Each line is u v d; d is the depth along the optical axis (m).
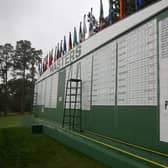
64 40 11.52
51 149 6.51
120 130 5.66
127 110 5.43
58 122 11.30
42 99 16.16
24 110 37.75
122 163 3.91
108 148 4.90
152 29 4.71
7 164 5.08
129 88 5.39
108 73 6.46
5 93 36.34
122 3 6.34
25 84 39.28
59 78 11.77
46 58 16.05
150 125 4.61
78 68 8.94
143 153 4.36
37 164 5.02
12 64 38.59
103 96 6.67
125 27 5.68
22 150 6.48
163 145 4.20
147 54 4.81
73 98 9.18
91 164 4.70
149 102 4.67
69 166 4.71
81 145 5.77
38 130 10.19
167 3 4.34
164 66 4.30
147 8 4.89
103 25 7.75
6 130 11.31
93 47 7.57
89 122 7.49
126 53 5.60
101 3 7.94
